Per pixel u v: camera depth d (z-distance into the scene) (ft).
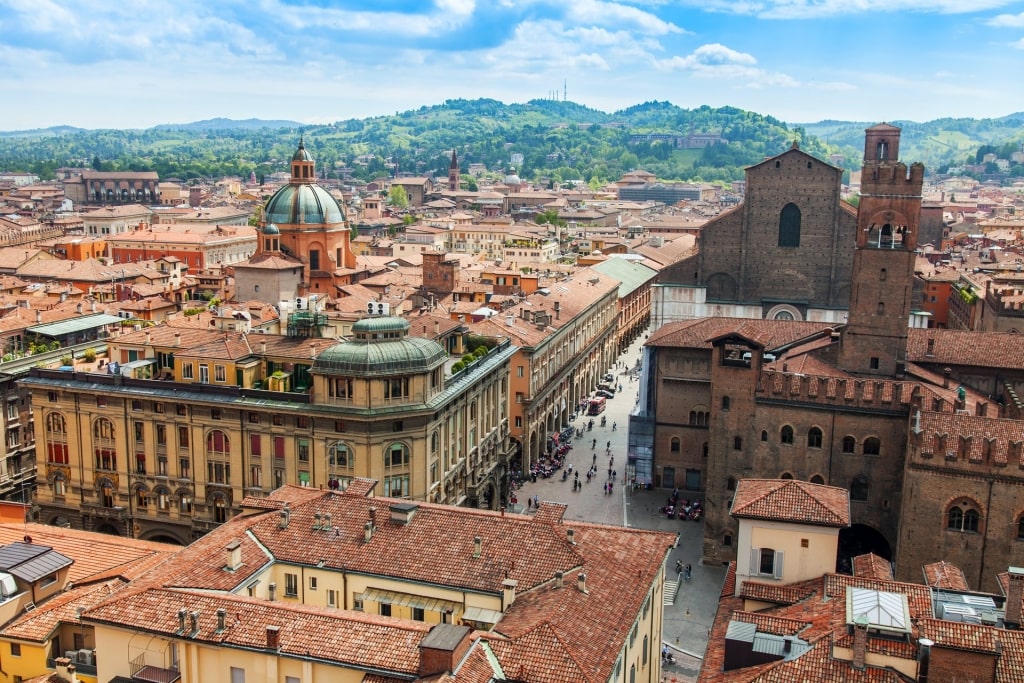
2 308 606.96
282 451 395.34
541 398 552.41
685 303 623.36
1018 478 324.39
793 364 423.64
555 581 238.27
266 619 219.82
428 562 250.57
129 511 422.41
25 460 485.97
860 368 428.56
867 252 419.54
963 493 332.19
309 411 384.27
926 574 266.77
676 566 408.67
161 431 412.98
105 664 226.17
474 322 573.74
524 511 471.62
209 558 251.80
